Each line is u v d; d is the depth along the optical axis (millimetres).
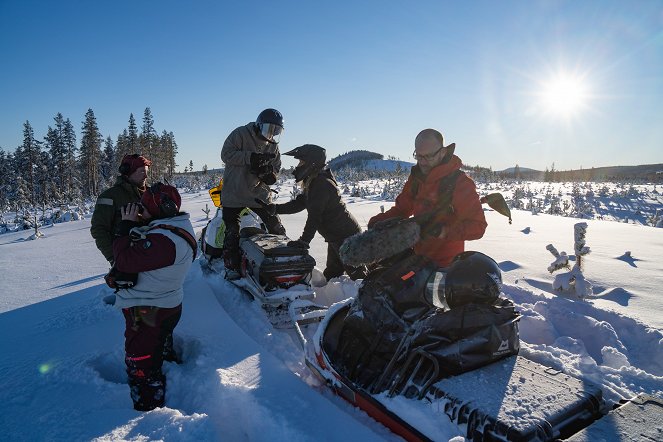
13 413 2795
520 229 11188
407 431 2422
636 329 4012
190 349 3861
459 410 2193
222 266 6102
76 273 6762
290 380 3113
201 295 5137
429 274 2848
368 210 15898
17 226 20016
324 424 2555
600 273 6098
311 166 4969
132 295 2975
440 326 2617
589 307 4508
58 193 50844
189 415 2861
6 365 3469
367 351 2896
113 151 67688
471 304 2631
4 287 5934
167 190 3188
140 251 2910
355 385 2820
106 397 3023
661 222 15469
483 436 2055
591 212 28156
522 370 2496
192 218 14328
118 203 3834
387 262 3096
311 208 4980
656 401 2172
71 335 4047
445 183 3209
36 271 6996
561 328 4223
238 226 5520
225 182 5723
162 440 2469
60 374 3283
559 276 5184
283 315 4543
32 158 54344
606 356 3596
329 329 3320
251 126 5676
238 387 2998
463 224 3084
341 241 5160
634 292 5145
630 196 37719
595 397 2211
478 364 2561
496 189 41406
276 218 6055
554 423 2029
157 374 3096
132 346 3008
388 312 2877
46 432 2574
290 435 2494
